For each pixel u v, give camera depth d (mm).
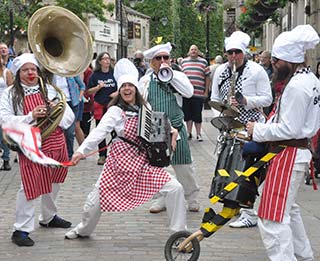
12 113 5926
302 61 4695
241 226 6617
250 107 6461
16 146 5805
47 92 6043
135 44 51938
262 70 6500
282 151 4723
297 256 5117
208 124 16953
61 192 8367
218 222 5070
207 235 5113
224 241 6164
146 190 5812
